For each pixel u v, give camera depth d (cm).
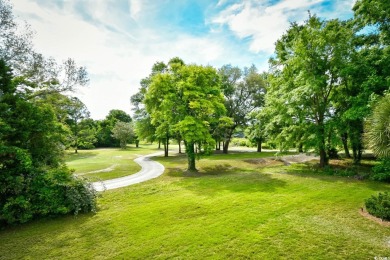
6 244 763
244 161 2853
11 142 1030
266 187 1455
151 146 7869
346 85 1934
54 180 1044
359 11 1691
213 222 898
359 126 1823
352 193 1216
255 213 976
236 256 643
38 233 849
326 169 1941
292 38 2266
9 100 1072
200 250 686
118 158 3775
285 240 722
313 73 1842
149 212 1045
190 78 2189
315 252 644
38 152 1141
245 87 4047
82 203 1059
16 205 924
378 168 1555
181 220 936
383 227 789
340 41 1791
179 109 2227
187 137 2078
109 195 1380
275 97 2200
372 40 1834
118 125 6303
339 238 721
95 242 766
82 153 4928
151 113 2636
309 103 1966
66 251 709
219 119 2398
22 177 936
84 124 5362
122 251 700
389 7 1523
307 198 1162
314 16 1986
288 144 2091
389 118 726
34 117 1114
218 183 1662
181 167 2617
